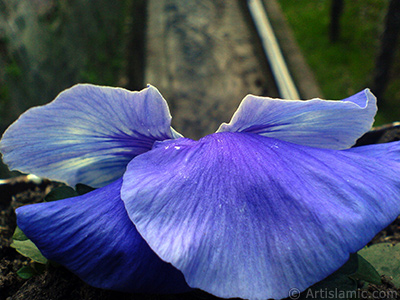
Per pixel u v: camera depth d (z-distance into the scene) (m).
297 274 0.05
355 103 0.06
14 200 0.09
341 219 0.05
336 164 0.05
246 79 0.30
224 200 0.05
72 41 0.26
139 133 0.06
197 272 0.05
